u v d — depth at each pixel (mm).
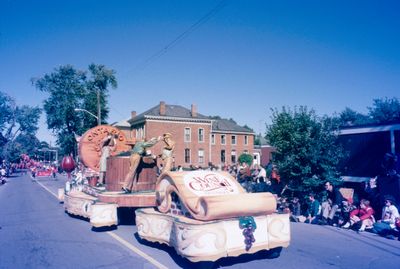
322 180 12383
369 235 9336
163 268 6270
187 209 6457
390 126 12789
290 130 12883
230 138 50000
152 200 9383
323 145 12414
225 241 5926
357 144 13992
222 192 7055
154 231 7340
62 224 11094
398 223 8852
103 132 13945
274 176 14742
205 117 47156
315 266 6480
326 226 10719
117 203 9367
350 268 6398
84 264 6648
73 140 50656
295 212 12000
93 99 50438
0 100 70938
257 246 6332
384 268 6426
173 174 7215
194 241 5773
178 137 45188
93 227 9867
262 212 6551
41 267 6562
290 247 7965
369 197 11594
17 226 11031
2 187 31594
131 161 9773
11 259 7156
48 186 30781
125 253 7344
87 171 13539
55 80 51094
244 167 18703
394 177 10547
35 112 74125
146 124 44094
